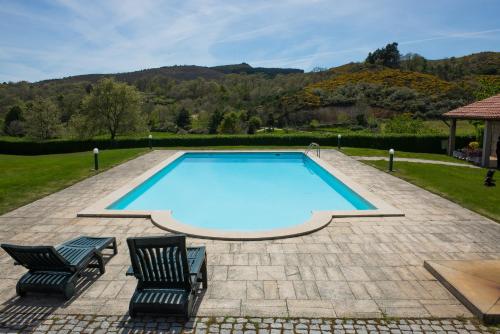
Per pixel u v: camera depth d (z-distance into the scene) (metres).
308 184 13.66
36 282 4.57
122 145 25.25
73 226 7.39
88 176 12.44
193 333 3.96
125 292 4.78
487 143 14.88
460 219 7.83
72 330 4.01
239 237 6.61
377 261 5.73
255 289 4.86
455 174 13.04
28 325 4.09
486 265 5.30
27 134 36.88
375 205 8.69
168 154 18.47
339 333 3.95
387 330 4.00
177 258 4.13
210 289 4.86
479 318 4.20
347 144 22.92
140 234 6.95
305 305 4.48
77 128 32.53
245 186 13.41
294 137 23.62
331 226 7.36
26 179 11.88
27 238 6.73
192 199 11.66
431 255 5.96
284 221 9.56
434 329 4.02
